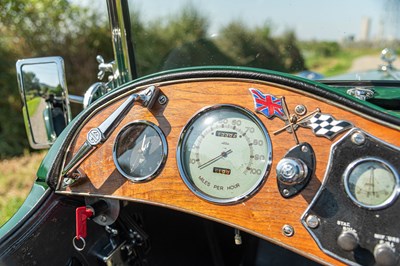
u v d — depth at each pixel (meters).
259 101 0.52
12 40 2.60
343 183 0.48
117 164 0.58
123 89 0.58
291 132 0.51
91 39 2.65
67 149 0.61
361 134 0.48
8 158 2.48
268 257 0.76
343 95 0.50
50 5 2.59
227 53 0.98
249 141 0.53
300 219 0.50
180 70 0.56
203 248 0.81
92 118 0.60
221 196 0.53
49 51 2.63
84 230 0.59
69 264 0.65
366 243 0.47
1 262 0.59
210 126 0.54
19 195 1.87
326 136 0.49
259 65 1.00
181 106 0.56
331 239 0.49
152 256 0.76
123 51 0.81
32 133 0.77
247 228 0.52
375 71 1.04
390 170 0.47
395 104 0.66
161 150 0.56
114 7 0.78
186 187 0.55
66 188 0.61
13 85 2.58
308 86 0.50
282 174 0.49
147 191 0.56
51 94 0.76
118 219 0.67
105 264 0.68
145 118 0.57
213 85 0.54
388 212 0.47
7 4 2.56
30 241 0.61
